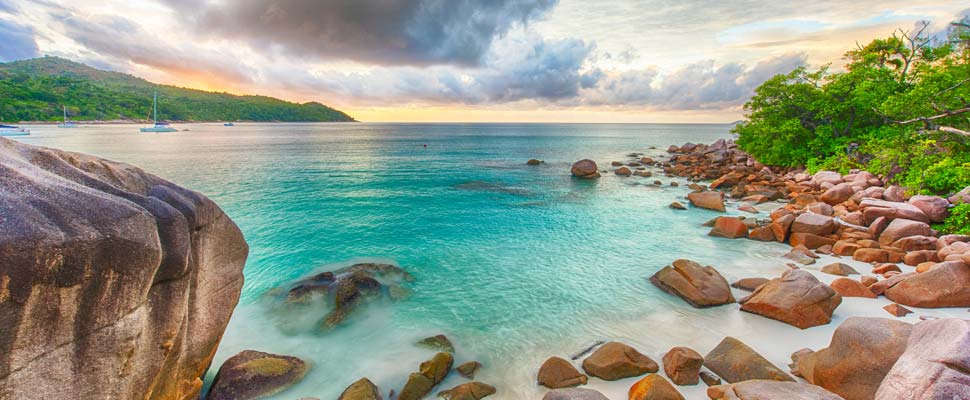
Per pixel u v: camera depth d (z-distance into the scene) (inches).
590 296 527.5
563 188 1376.7
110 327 185.9
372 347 413.1
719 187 1326.3
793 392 252.1
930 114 1037.8
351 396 314.7
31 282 154.3
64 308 167.2
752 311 453.1
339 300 493.7
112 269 179.8
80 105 6953.7
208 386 335.3
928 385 203.2
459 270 624.7
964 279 438.3
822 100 1403.8
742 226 759.7
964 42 1104.2
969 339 208.4
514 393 336.8
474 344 418.3
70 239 163.2
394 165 2073.1
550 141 4411.9
